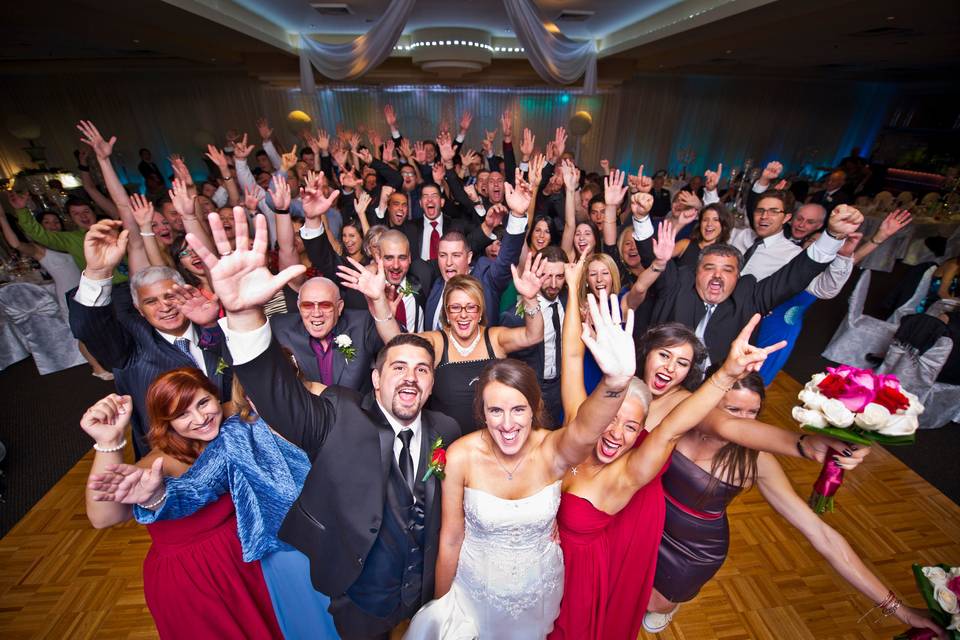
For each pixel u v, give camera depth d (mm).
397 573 1802
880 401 1379
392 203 4859
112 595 2684
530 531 1762
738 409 1896
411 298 3379
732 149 15508
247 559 1830
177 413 1712
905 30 7023
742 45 8852
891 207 8711
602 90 12930
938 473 3715
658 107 14508
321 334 2516
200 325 2508
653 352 2225
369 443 1675
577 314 2162
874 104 16047
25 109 12484
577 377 2115
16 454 3920
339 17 9031
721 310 3123
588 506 1848
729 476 1952
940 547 3051
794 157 16188
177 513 1713
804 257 2959
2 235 6016
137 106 12875
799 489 3484
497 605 1851
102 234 2189
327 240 3350
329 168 7754
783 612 2609
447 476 1762
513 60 12289
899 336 4371
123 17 6734
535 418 1771
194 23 7281
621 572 2098
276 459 1849
